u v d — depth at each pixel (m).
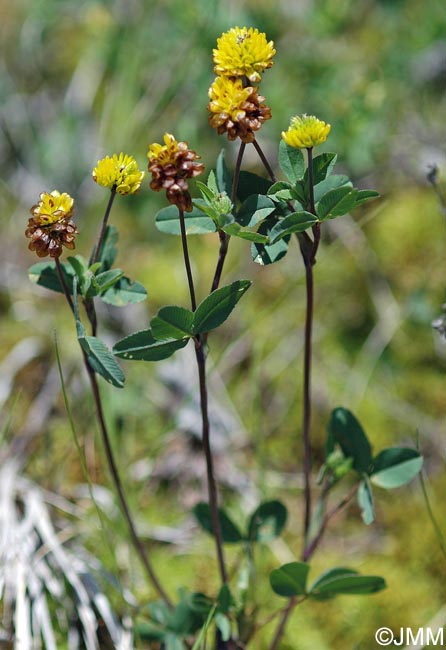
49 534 0.37
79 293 0.30
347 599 0.37
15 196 0.52
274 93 0.50
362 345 0.45
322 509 0.34
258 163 0.50
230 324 0.45
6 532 0.37
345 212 0.28
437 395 0.43
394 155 0.49
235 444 0.42
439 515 0.39
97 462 0.41
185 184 0.26
